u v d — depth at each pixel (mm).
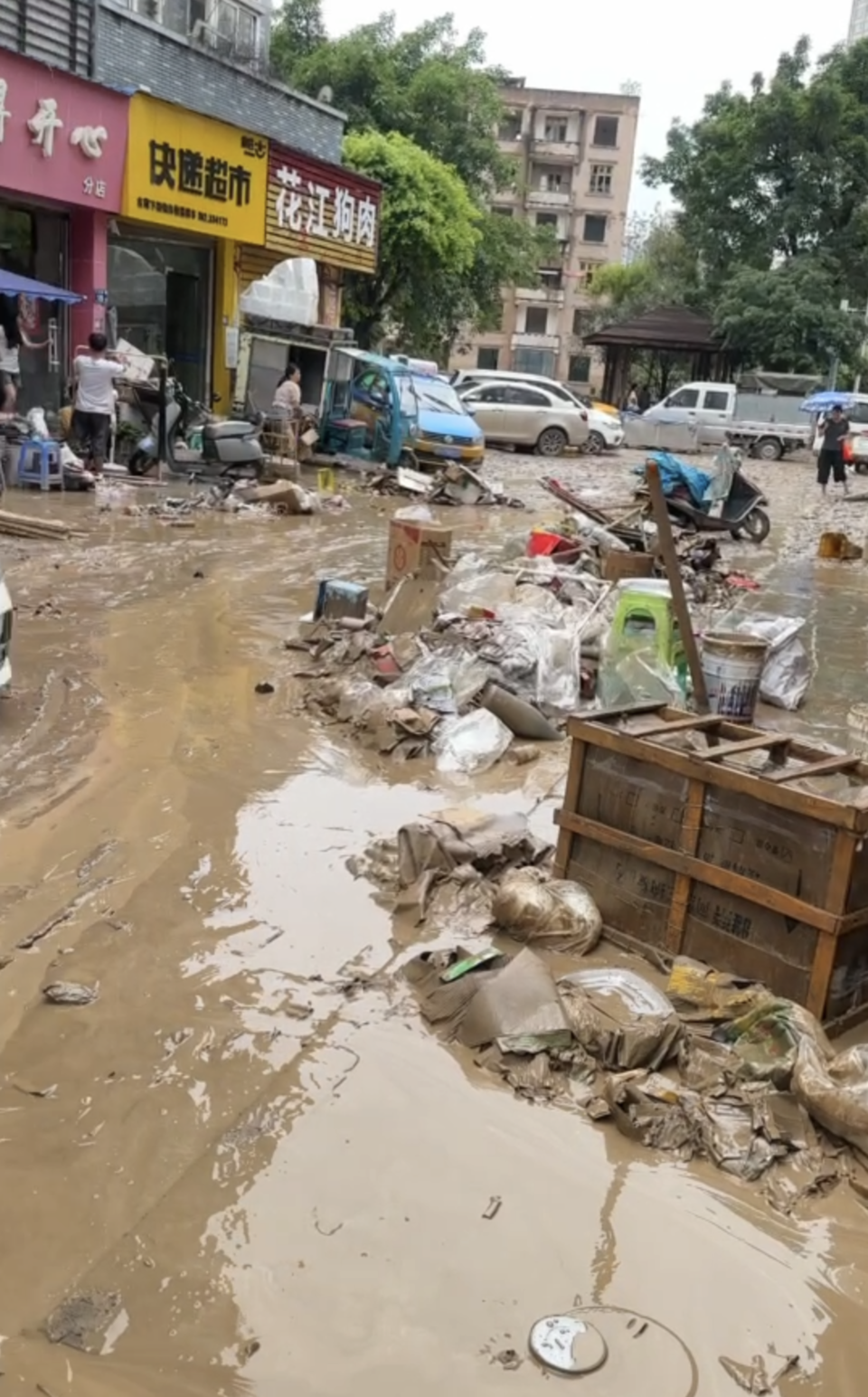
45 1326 2451
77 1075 3293
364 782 5664
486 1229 2791
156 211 18781
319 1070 3373
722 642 6445
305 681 7234
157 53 19016
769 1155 3115
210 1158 2980
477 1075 3400
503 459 26234
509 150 65500
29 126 16219
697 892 4027
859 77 40562
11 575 9891
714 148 41719
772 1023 3539
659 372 52500
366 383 20250
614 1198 2938
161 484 15836
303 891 4465
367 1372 2373
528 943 4191
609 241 67000
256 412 20297
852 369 40500
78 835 4844
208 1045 3455
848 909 3684
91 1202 2812
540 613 7789
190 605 9234
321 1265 2648
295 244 22594
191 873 4547
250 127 21672
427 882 4410
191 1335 2443
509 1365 2406
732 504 15625
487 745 6125
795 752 4371
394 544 9125
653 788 4129
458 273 33031
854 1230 2898
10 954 3898
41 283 15398
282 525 13844
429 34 36062
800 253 41625
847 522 19172
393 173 29359
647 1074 3383
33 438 14922
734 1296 2643
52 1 16734
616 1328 2520
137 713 6461
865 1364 2482
